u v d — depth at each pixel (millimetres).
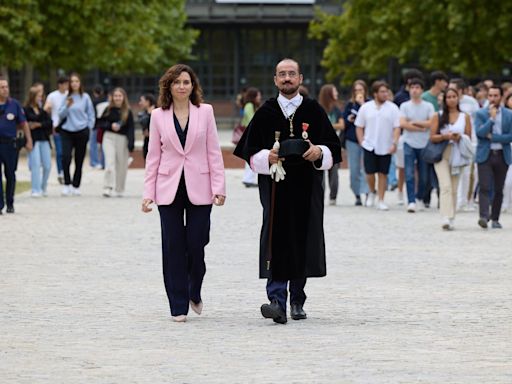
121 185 41781
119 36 75625
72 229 30656
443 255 25375
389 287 20891
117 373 13891
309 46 123625
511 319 17625
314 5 119938
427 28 81562
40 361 14633
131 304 19188
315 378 13523
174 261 17672
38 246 27047
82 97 41688
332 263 24094
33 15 70938
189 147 17781
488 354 14930
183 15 110938
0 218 33594
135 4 77062
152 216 34312
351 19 100250
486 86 40406
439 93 36969
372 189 37406
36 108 41000
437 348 15328
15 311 18500
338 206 38188
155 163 17938
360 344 15633
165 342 15875
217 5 120188
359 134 36719
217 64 124188
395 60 115938
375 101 36406
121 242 27828
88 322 17500
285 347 15453
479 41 76312
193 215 17844
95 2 73000
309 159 17219
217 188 17797
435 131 30578
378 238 28578
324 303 19203
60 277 22188
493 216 31047
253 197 41844
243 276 22250
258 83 124375
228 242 27734
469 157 30500
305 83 123750
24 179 51406
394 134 36312
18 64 71938
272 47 124062
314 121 17516
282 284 17422
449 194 30531
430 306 18844
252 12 120062
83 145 41844
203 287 20922
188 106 17969
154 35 105312
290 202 17359
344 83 106312
